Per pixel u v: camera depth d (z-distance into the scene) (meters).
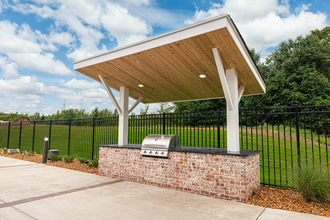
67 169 7.69
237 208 3.80
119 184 5.55
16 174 6.79
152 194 4.65
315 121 16.23
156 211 3.62
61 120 11.16
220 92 7.12
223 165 4.42
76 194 4.62
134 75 6.25
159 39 4.50
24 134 20.98
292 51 22.08
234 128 4.77
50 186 5.32
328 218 3.32
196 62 4.99
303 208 3.78
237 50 4.14
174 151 5.14
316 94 18.44
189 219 3.29
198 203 4.07
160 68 5.60
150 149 5.54
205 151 4.84
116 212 3.57
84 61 6.08
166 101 8.70
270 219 3.29
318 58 20.08
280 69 22.14
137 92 7.71
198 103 22.25
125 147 6.14
